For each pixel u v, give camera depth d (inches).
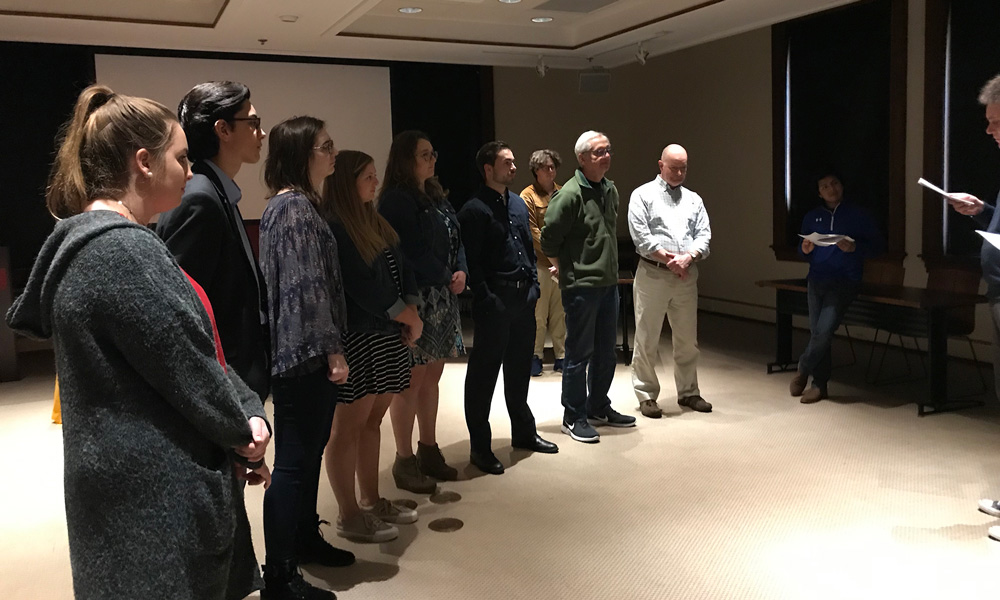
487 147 131.5
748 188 286.0
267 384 74.9
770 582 95.4
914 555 101.7
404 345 106.8
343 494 106.9
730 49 287.0
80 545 44.9
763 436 152.3
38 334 48.4
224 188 73.2
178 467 46.2
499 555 104.0
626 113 347.9
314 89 278.5
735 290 298.0
